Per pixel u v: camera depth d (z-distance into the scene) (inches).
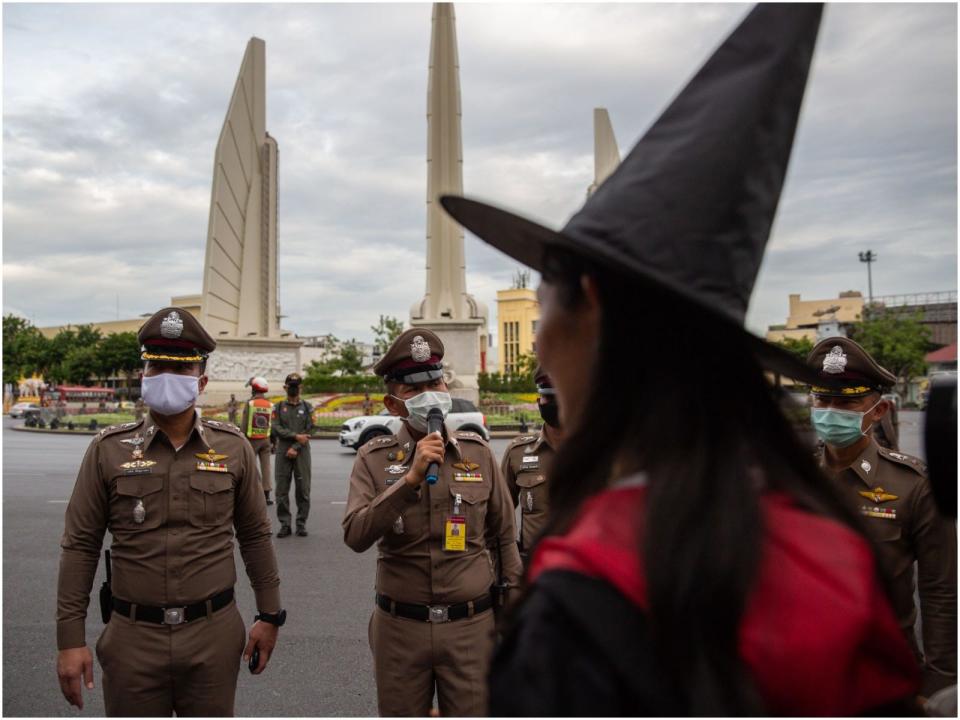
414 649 129.2
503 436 973.8
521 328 3346.5
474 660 129.8
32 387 2974.9
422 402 140.7
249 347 1412.4
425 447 126.7
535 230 40.0
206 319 1334.9
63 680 121.3
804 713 32.7
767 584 33.6
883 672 36.0
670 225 34.8
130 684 121.7
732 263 34.7
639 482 36.5
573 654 32.0
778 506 36.9
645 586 32.8
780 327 2588.6
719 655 31.9
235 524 138.9
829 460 137.9
